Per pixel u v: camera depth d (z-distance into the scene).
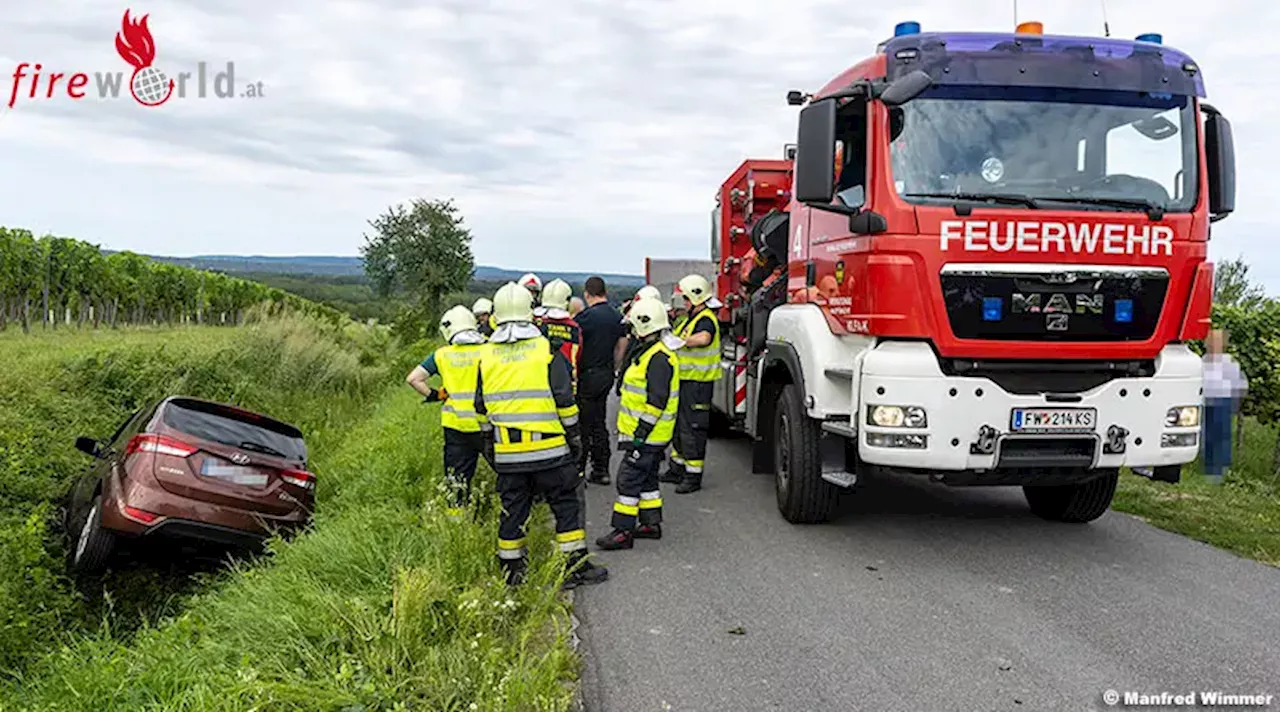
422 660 4.24
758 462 8.57
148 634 5.09
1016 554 6.61
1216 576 6.06
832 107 6.01
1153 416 6.00
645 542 6.96
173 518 7.13
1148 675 4.46
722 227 11.20
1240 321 10.12
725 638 4.99
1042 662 4.62
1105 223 5.89
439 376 7.49
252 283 33.25
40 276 20.38
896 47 6.14
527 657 4.58
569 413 5.88
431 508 6.29
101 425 11.30
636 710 4.12
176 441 7.29
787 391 7.48
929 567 6.27
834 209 6.27
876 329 5.94
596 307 9.20
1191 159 6.18
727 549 6.75
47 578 6.96
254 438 7.85
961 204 5.87
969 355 5.87
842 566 6.30
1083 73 6.14
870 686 4.36
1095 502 7.24
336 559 5.79
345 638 4.50
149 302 27.16
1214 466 9.00
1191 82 6.27
